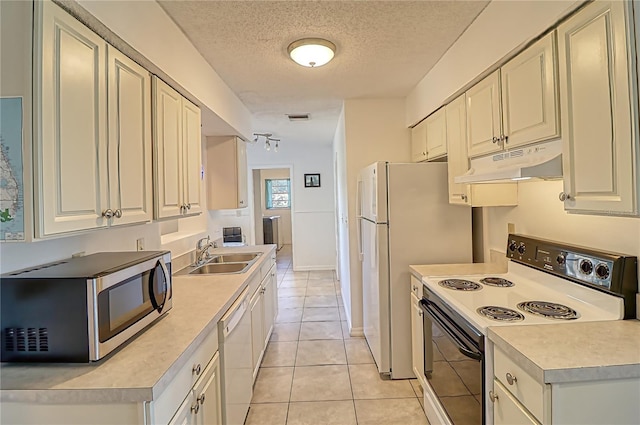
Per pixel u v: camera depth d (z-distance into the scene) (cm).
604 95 122
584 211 132
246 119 393
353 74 293
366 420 232
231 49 235
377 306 284
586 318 152
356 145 370
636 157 112
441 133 280
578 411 114
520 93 172
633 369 114
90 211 128
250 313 252
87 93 127
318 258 709
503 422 137
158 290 159
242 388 219
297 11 193
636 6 110
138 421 107
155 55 174
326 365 309
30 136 105
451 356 184
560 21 145
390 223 276
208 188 376
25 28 105
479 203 235
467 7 194
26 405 107
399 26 214
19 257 133
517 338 135
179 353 128
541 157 158
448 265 268
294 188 703
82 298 118
